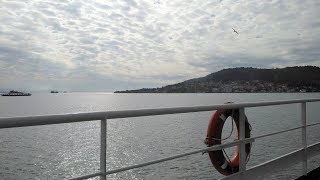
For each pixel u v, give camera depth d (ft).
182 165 65.67
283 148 84.02
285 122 155.84
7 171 62.69
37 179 60.85
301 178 14.89
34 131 117.91
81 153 87.66
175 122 153.28
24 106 417.08
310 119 155.22
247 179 11.37
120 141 102.47
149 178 61.00
